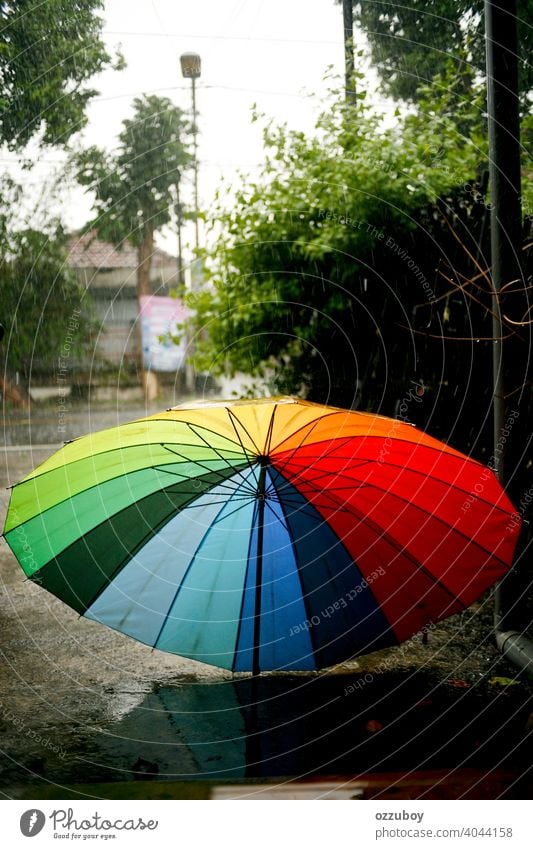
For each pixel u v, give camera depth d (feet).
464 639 11.37
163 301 45.68
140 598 8.91
